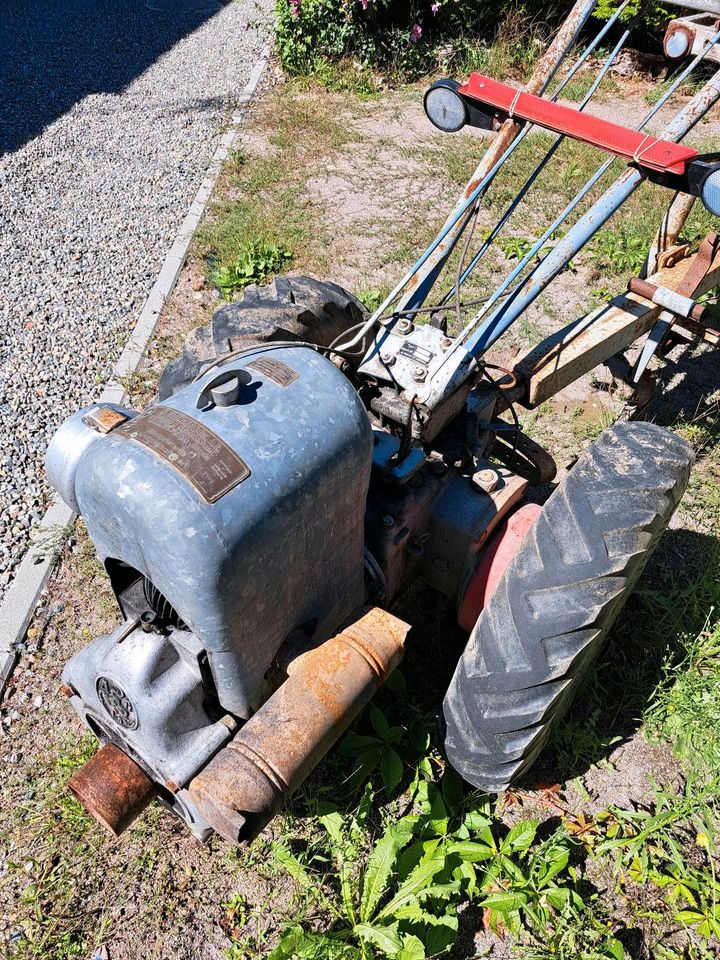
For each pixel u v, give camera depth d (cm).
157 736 209
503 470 280
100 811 215
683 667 309
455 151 722
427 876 231
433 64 885
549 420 425
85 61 1002
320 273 553
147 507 177
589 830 264
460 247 567
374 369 262
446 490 269
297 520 195
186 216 648
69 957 245
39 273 591
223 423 191
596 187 638
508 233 588
